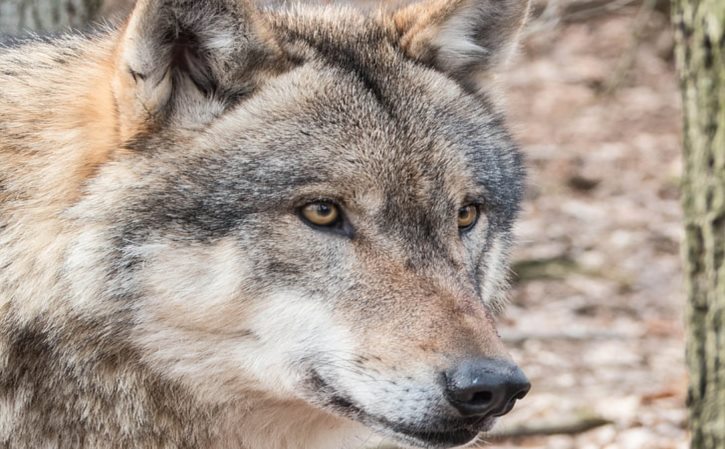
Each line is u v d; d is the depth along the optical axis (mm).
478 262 10148
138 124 9016
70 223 8969
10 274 9016
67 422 9172
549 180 30781
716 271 10930
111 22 11070
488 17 10711
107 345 9047
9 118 9406
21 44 10438
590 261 25703
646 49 39281
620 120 35125
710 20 10750
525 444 16172
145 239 8883
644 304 23438
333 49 9820
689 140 11148
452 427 8664
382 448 13664
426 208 9289
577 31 41156
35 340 9016
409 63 10094
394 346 8758
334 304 8992
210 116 9211
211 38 9117
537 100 36344
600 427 16531
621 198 29906
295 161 9070
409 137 9406
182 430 9469
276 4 11258
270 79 9391
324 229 9094
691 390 11375
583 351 20500
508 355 8711
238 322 9047
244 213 8945
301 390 9188
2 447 9203
